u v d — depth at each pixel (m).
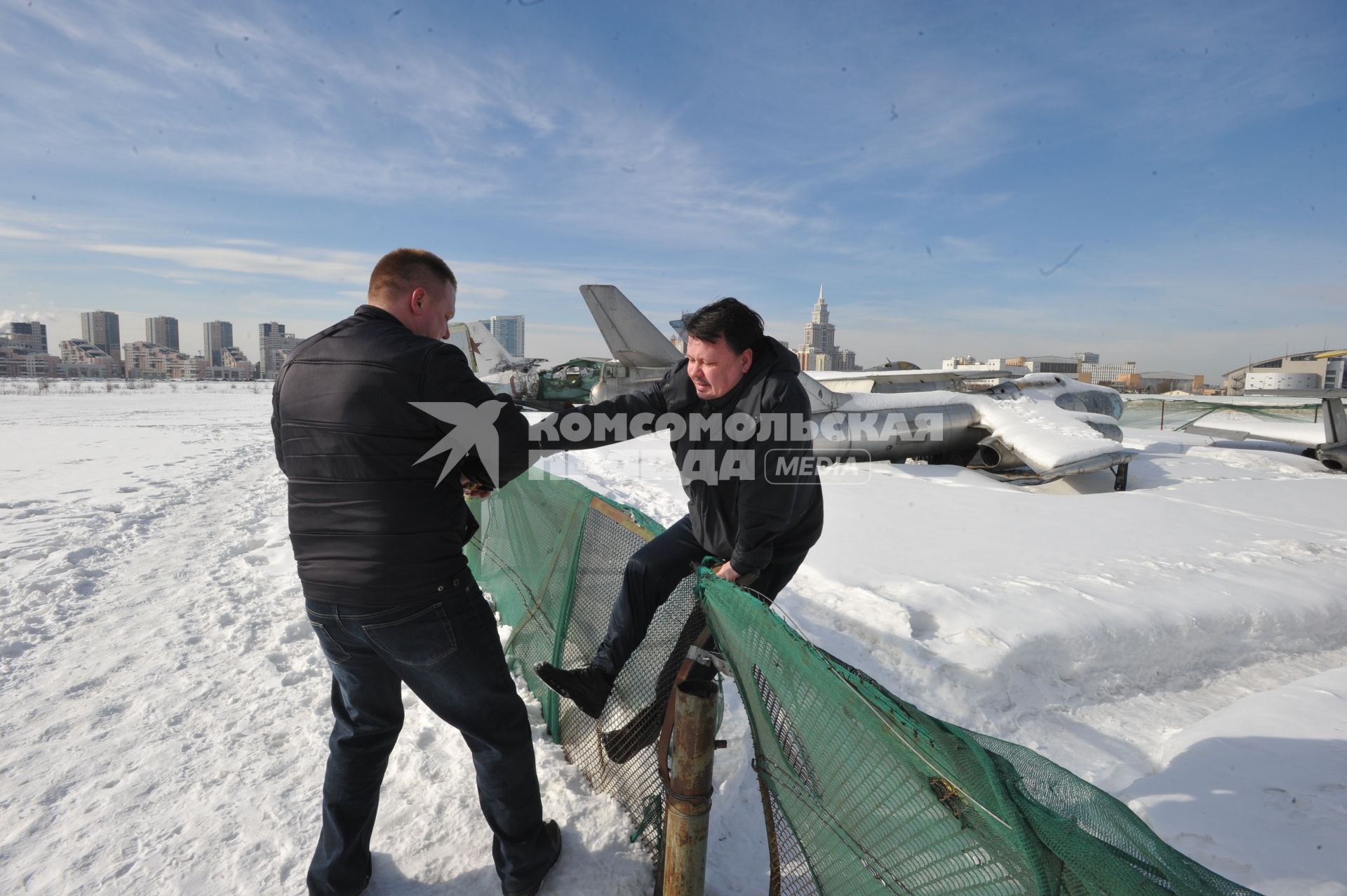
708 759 1.77
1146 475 11.76
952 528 6.87
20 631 3.93
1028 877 1.07
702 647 2.05
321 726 2.92
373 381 1.64
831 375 15.19
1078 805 1.19
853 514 7.59
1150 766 3.01
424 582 1.71
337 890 1.90
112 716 2.98
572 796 2.45
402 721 2.00
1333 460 12.25
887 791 1.38
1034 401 12.44
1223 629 4.31
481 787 1.92
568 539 2.91
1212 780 2.66
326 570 1.71
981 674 3.70
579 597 2.79
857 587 4.80
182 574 5.08
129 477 9.87
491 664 1.85
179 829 2.24
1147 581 5.04
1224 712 3.27
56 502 7.82
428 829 2.25
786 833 1.91
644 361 19.80
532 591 3.35
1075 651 3.96
